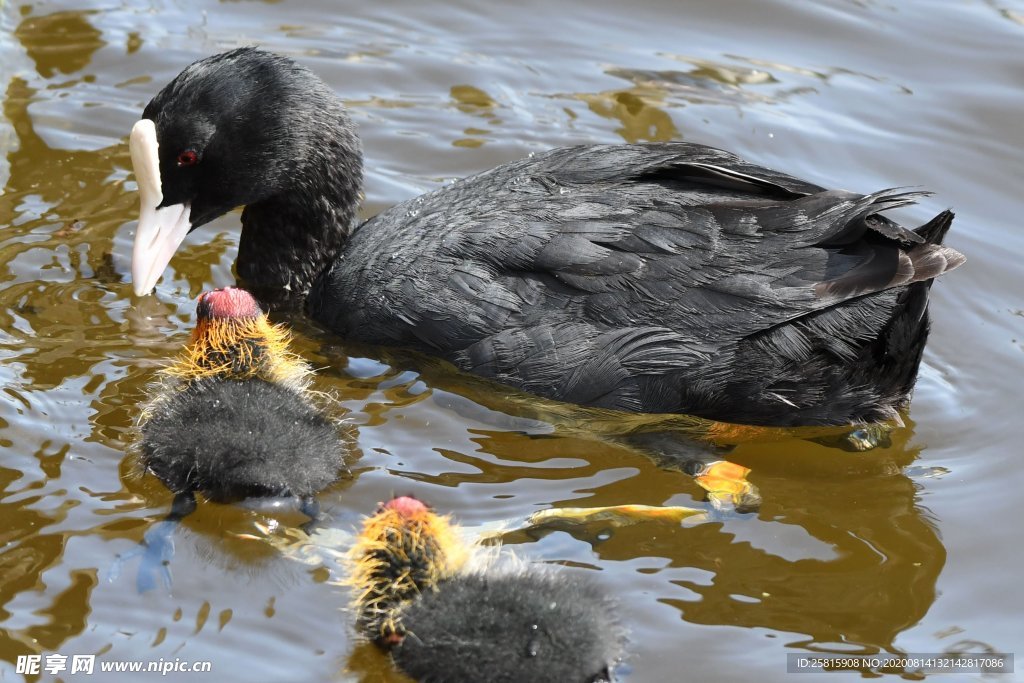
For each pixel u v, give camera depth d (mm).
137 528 8578
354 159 11539
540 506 8992
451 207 10414
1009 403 10219
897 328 9172
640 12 15539
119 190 12562
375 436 9633
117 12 15195
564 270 9594
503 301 9656
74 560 8266
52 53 14406
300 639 7805
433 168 13109
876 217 9719
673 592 8211
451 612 7516
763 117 13734
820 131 13547
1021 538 8836
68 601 7953
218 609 7980
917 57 14617
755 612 8078
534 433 9750
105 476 9031
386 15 15422
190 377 9727
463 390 9953
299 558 8430
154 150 10852
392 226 10633
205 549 8484
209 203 11234
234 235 12367
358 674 7570
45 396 9773
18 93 13766
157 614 7910
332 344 10578
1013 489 9305
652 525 8820
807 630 7953
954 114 13758
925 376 10523
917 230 9617
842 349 9203
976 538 8844
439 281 9922
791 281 9297
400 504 7840
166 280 11539
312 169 11320
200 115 10898
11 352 10250
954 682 7594
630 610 8031
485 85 14281
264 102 11094
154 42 14680
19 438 9305
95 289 11195
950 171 13055
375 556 7816
